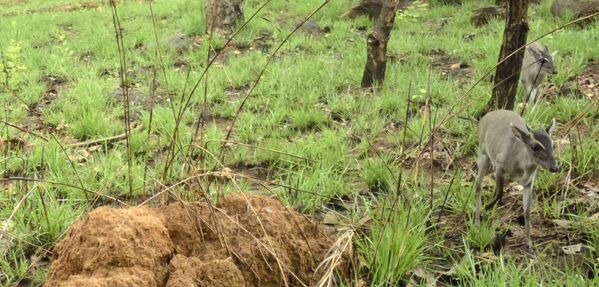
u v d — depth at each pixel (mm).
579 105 7402
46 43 13922
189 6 17031
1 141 6730
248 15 14609
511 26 6684
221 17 13250
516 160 4777
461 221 5129
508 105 6992
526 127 4742
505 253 4707
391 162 6297
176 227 3961
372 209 5289
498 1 14102
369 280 4219
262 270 3906
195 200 4523
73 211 5316
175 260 3697
